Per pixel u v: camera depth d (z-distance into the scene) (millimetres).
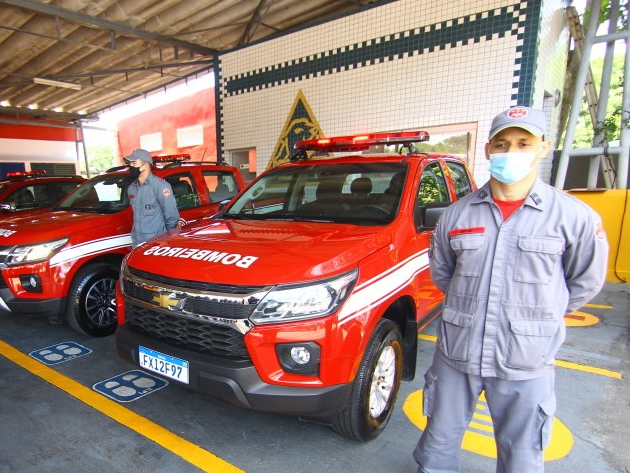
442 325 1736
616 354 3512
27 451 2311
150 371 2314
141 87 13219
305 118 7766
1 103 14016
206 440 2410
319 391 1969
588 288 1537
